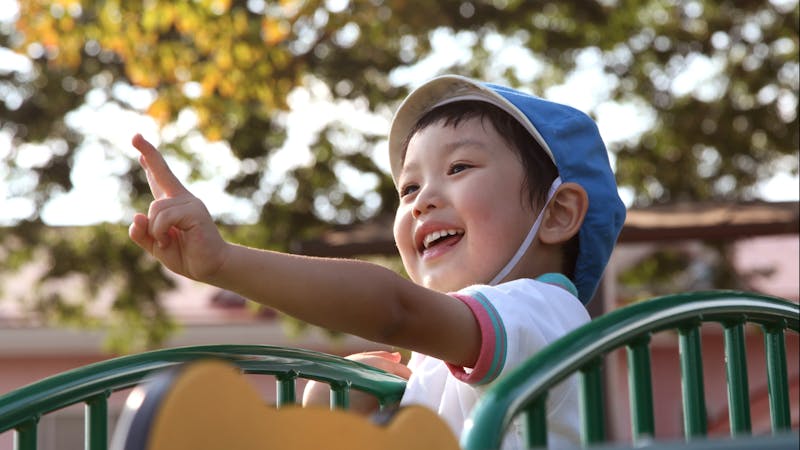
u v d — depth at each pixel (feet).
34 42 29.25
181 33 30.40
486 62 34.53
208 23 28.84
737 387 5.02
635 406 4.32
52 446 38.04
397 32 32.45
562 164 6.53
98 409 5.58
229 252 4.60
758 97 34.58
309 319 4.71
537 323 5.36
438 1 33.14
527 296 5.51
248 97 30.32
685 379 4.68
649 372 4.35
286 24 30.04
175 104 30.37
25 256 34.09
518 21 33.76
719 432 19.56
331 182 33.58
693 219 18.86
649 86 35.50
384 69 33.17
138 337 34.53
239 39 29.14
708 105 34.94
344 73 32.35
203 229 4.56
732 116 34.47
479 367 5.14
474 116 6.54
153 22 28.68
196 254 4.55
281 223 33.30
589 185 6.61
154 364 5.72
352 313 4.70
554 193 6.49
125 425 2.87
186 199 4.63
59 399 5.47
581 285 6.68
